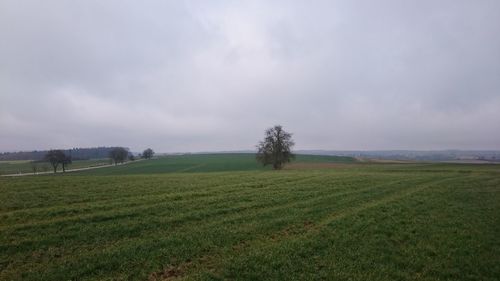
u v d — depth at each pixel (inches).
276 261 604.7
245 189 1403.8
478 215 1003.3
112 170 5236.2
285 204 1099.9
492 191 1533.0
